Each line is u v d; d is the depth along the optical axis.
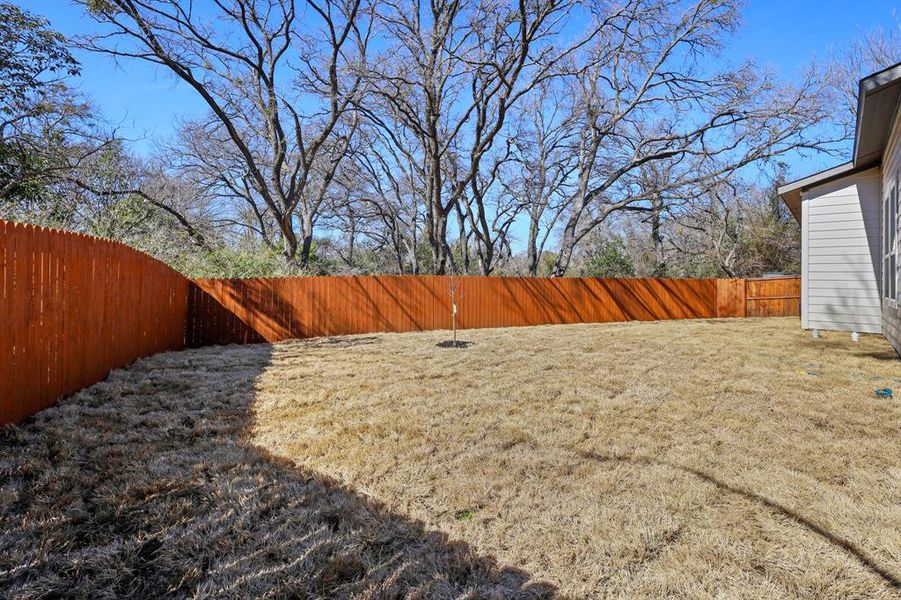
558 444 3.12
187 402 4.16
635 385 4.76
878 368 5.42
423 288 11.84
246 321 9.77
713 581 1.71
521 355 6.83
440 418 3.71
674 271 23.89
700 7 16.80
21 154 8.55
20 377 3.44
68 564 1.79
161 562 1.83
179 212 15.63
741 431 3.31
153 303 6.99
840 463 2.72
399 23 15.80
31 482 2.46
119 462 2.75
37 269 3.68
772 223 23.80
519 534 2.05
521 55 14.27
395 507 2.28
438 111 16.12
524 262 35.00
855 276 8.02
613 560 1.85
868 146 6.95
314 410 3.95
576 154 22.38
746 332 9.72
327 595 1.67
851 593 1.64
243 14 14.80
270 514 2.20
